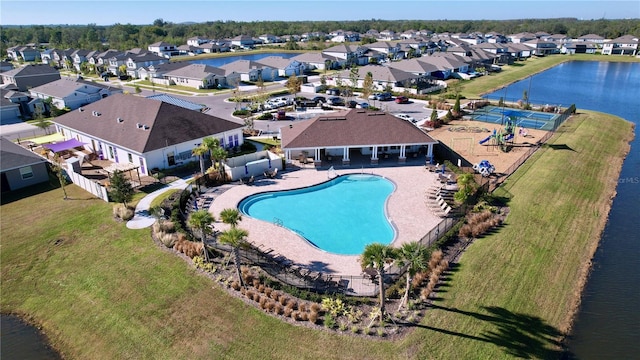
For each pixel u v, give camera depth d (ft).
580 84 391.45
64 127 198.18
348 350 79.30
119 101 193.67
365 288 95.86
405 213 131.03
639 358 81.05
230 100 304.71
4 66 427.74
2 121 256.52
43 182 158.92
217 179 153.28
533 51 624.59
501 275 101.81
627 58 579.89
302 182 155.12
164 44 645.92
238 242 92.58
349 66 471.62
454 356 78.33
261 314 88.63
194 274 101.40
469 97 315.78
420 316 87.45
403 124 177.68
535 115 259.80
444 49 593.42
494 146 196.13
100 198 143.54
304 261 106.22
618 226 130.31
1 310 97.35
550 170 167.22
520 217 129.59
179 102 228.84
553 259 110.42
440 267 101.81
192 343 82.74
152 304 93.35
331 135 170.81
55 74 358.23
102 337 87.04
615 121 249.75
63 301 97.91
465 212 130.21
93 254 111.96
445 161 167.94
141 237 117.70
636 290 100.27
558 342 83.92
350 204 140.36
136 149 158.30
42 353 85.76
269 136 215.72
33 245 116.98
